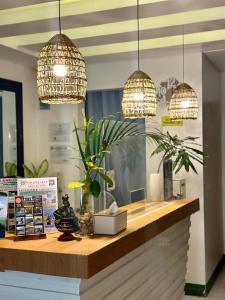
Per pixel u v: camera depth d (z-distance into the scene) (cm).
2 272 186
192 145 430
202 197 428
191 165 365
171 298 313
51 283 178
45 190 205
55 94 207
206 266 436
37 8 324
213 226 486
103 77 475
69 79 205
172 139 382
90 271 164
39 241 186
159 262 280
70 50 206
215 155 509
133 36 381
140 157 389
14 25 337
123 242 195
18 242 184
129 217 254
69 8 317
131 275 232
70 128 494
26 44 407
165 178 338
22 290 185
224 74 557
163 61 445
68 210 189
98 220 201
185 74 436
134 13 311
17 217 192
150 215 262
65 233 188
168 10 304
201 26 351
